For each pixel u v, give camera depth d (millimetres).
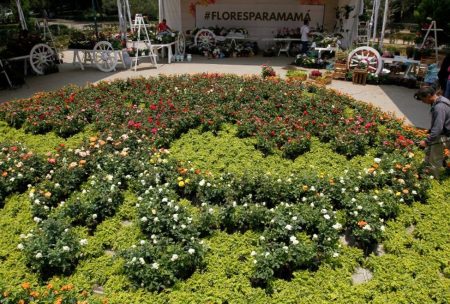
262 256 4180
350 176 5715
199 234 4609
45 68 14547
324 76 12391
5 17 32312
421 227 4930
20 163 5789
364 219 4727
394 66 13320
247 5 18750
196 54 18547
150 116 7738
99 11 39125
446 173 6141
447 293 3879
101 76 13906
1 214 5297
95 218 5078
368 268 4410
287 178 5562
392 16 33531
